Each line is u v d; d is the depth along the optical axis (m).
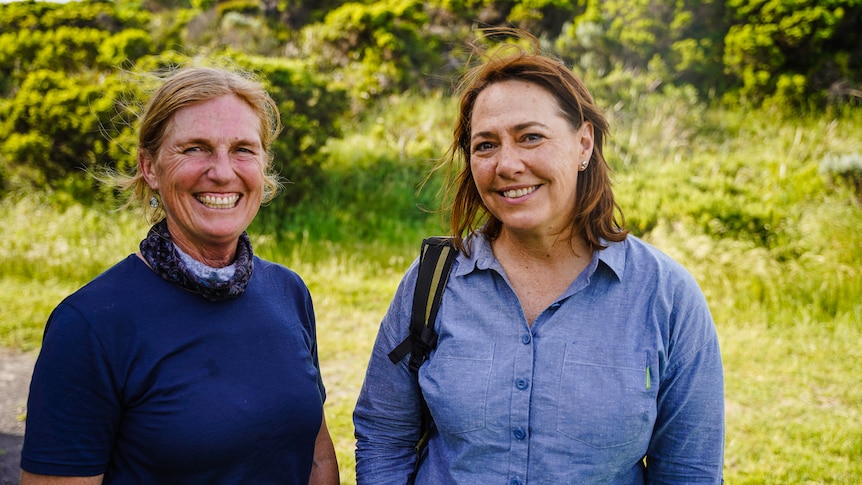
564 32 11.97
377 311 6.25
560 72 1.67
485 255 1.75
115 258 7.46
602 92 10.48
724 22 10.81
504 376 1.64
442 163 2.03
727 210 7.19
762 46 10.14
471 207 1.85
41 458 1.44
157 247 1.60
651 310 1.63
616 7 11.58
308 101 9.25
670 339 1.63
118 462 1.55
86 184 8.73
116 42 10.16
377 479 1.90
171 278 1.57
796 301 5.98
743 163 8.70
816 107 9.90
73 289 6.81
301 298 1.88
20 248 7.61
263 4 14.93
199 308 1.61
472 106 1.79
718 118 10.00
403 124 10.94
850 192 7.52
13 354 5.39
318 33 12.99
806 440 4.02
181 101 1.58
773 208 7.25
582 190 1.74
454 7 12.92
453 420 1.67
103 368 1.48
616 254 1.68
